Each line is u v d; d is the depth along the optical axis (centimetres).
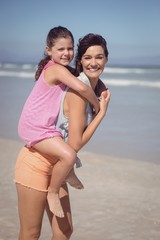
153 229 504
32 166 326
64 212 353
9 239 465
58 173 321
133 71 7094
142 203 595
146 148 980
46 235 485
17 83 3325
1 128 1265
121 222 525
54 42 327
